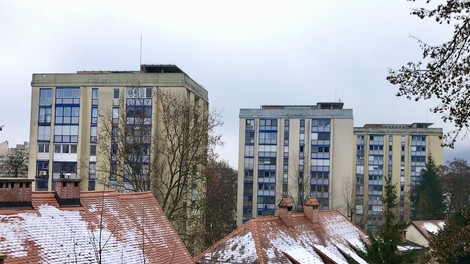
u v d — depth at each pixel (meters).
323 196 58.25
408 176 72.31
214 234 34.41
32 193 16.88
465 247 13.51
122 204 19.52
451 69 8.77
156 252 17.95
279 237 26.28
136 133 33.69
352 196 62.06
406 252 22.14
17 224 15.14
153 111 41.78
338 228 34.06
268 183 59.97
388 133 73.12
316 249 27.55
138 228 18.64
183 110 33.56
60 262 14.69
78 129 44.16
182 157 32.62
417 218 65.50
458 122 9.05
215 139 34.69
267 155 60.09
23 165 56.88
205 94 50.56
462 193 67.88
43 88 45.00
